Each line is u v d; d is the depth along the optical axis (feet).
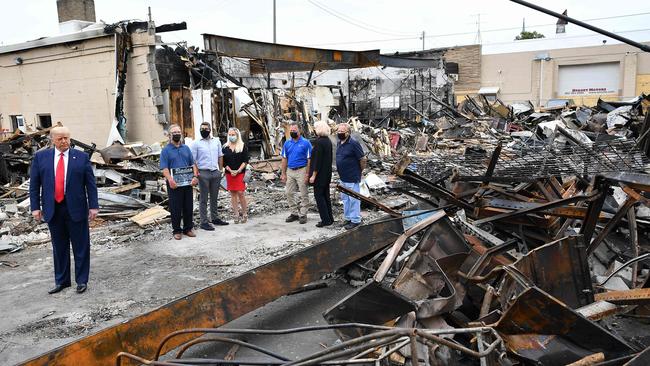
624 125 54.75
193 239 24.57
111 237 24.95
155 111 48.01
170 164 23.98
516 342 10.53
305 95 70.64
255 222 28.12
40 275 19.77
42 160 17.17
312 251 16.46
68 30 57.31
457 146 56.90
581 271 12.79
